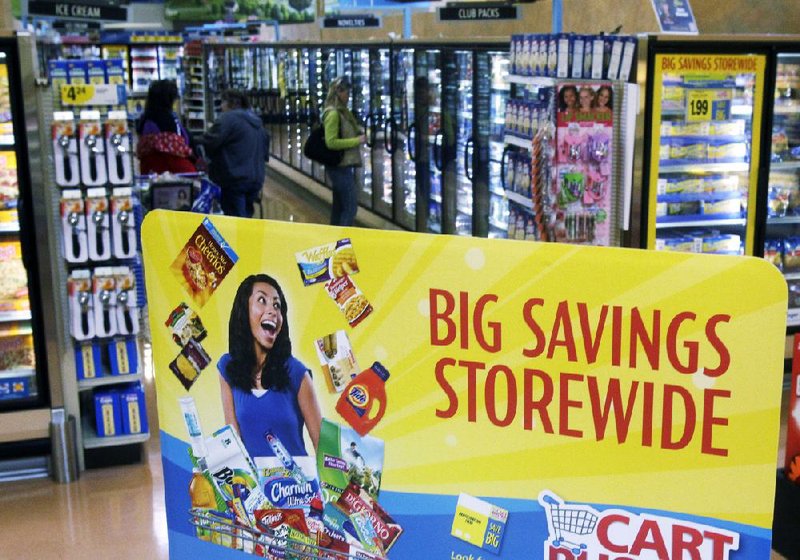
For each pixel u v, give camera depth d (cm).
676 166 550
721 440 94
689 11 539
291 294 112
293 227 110
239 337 116
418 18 1167
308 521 117
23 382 457
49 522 412
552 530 104
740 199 578
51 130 431
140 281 488
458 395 105
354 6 919
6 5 578
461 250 102
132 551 385
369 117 937
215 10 1034
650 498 98
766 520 93
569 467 102
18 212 430
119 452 470
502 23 966
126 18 770
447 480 108
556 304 99
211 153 840
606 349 97
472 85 687
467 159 700
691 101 546
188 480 125
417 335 106
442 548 109
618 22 724
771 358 91
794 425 366
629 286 95
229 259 115
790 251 596
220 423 121
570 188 509
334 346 110
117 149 436
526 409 102
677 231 603
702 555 97
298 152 1233
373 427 110
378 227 938
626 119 503
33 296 440
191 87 1725
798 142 588
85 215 437
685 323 93
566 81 498
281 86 1277
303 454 115
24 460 460
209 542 125
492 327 102
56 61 659
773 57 538
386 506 111
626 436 98
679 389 95
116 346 459
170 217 118
